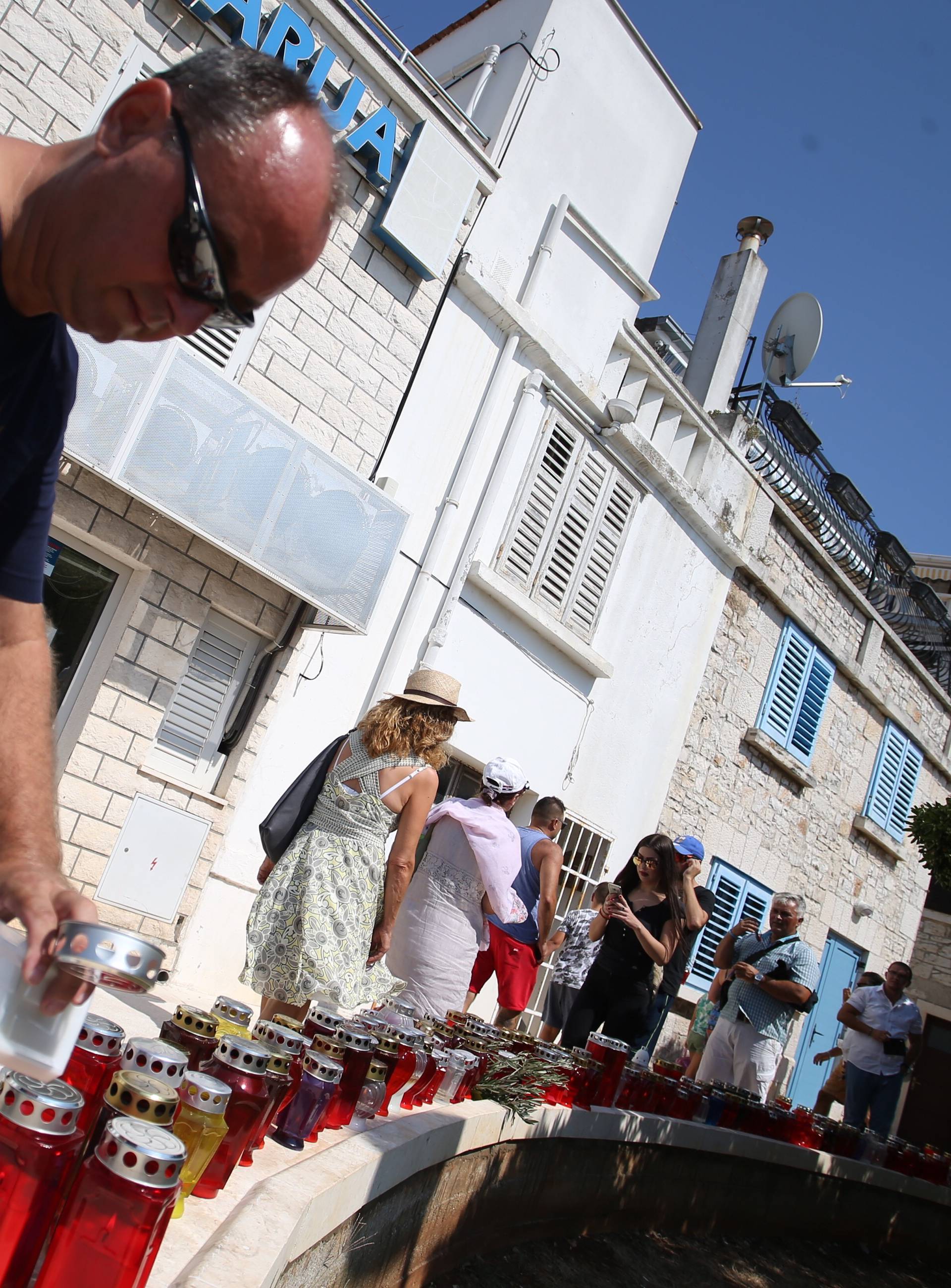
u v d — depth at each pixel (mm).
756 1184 6531
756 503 12469
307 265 1371
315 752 7863
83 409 6027
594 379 10180
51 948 1133
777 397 13781
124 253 1280
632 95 10500
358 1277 2889
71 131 6387
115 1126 1454
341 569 7242
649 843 6160
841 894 14883
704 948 12016
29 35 6172
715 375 12914
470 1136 3590
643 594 10984
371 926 3865
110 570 6793
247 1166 2281
